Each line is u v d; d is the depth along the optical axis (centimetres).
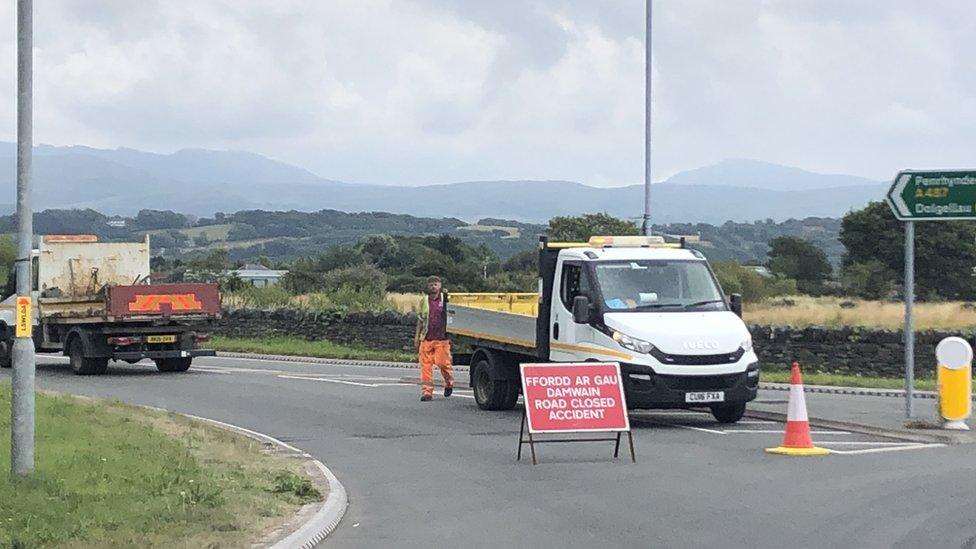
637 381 1870
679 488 1382
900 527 1155
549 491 1375
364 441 1809
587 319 1948
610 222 5722
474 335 2273
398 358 3716
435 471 1528
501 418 2095
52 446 1443
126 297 2948
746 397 1911
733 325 1942
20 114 1228
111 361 3544
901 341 3075
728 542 1098
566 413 1596
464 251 7756
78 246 3102
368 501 1323
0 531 1029
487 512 1255
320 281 5338
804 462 1566
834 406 2258
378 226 13938
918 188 1900
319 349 3988
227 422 2038
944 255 6034
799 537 1116
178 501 1190
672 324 1914
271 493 1292
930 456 1611
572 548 1081
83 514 1108
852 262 6312
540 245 2100
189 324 3042
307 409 2230
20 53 1225
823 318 3656
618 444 1623
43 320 3034
